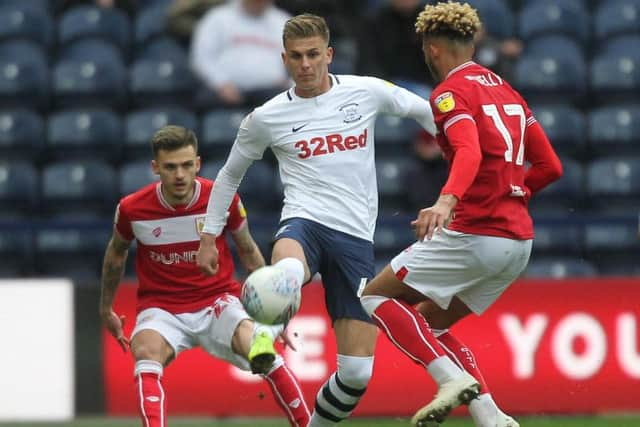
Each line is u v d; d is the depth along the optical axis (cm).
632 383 3197
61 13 4594
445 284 2039
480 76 2036
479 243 1997
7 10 4522
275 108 2161
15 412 3203
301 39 2127
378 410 3191
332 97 2173
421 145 3703
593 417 3198
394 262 2069
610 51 4362
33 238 3850
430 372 2005
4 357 3216
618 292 3212
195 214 2308
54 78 4272
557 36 4394
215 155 3969
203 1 4206
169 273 2327
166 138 2242
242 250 2356
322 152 2156
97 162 4022
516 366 3206
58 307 3225
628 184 3888
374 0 4381
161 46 4375
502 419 2078
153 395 2209
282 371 2320
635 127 4038
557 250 3778
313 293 3231
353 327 2177
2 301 3222
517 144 2033
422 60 3859
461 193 1875
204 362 3231
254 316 1933
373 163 2211
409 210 3803
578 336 3209
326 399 2209
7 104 4247
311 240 2139
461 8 2050
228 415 3225
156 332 2288
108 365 3225
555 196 3888
